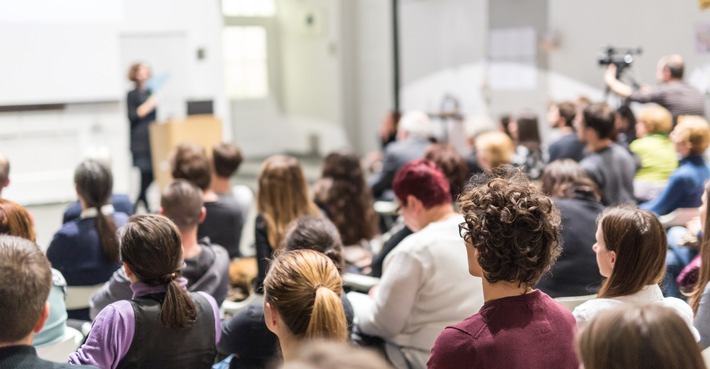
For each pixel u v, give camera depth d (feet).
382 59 35.32
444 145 14.65
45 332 8.29
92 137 27.81
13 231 8.89
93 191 10.44
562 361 5.59
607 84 20.68
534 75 27.48
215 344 7.50
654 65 23.45
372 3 35.40
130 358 6.93
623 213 7.06
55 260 10.35
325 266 6.15
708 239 8.33
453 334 5.58
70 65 27.20
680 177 13.82
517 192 5.75
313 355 2.64
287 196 11.67
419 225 9.73
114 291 8.70
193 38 29.66
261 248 11.60
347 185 13.91
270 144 39.09
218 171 14.57
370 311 8.86
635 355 3.67
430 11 31.99
